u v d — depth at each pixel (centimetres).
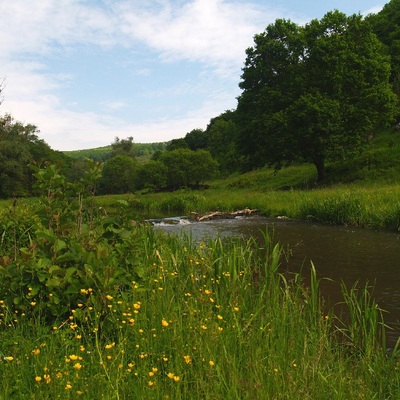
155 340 418
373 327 495
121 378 336
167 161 6875
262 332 463
